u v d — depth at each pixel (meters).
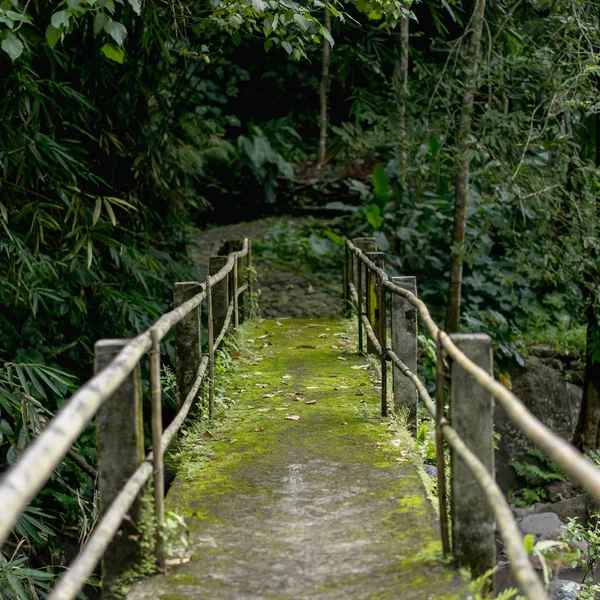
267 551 2.86
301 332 7.65
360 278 6.52
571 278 7.75
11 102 5.73
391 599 2.45
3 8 4.10
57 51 6.31
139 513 2.67
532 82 7.77
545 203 7.50
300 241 12.31
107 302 6.79
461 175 8.18
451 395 2.62
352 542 2.90
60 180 6.48
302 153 15.84
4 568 4.39
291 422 4.50
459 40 7.88
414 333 4.61
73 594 1.79
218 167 14.41
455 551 2.64
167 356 7.78
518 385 9.44
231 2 4.98
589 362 8.16
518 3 7.81
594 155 8.51
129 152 7.66
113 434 2.62
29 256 5.70
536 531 7.62
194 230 12.75
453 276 8.54
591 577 6.00
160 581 2.64
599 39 7.37
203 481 3.59
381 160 14.58
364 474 3.60
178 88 8.12
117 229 7.67
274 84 16.33
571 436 9.66
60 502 6.14
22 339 6.38
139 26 6.84
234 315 6.84
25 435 4.80
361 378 5.61
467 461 2.29
